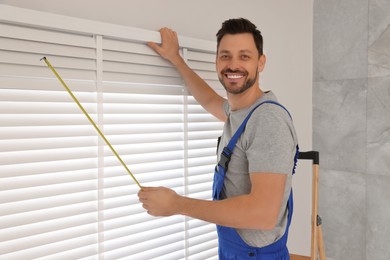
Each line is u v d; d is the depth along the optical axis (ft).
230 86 4.74
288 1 7.80
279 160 4.17
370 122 7.63
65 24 4.27
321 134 8.36
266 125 4.27
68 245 4.50
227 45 4.69
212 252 6.26
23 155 4.12
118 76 4.93
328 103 8.22
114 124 4.94
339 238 8.18
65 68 4.43
